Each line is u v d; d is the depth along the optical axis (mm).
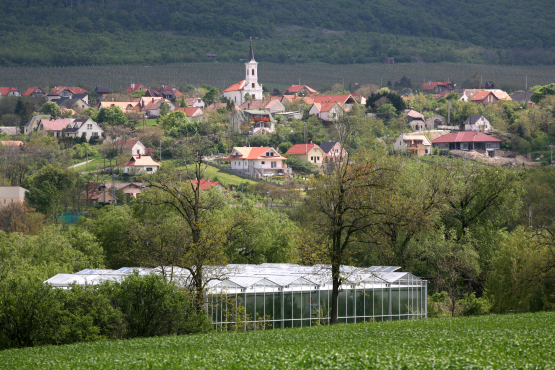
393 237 72938
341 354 33062
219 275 57812
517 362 28844
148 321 50000
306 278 64062
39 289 47625
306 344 38969
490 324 45438
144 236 57469
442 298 72688
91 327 47062
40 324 46188
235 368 31078
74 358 36938
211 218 60219
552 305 64375
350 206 57562
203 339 44219
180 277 57406
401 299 68062
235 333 48688
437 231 73938
